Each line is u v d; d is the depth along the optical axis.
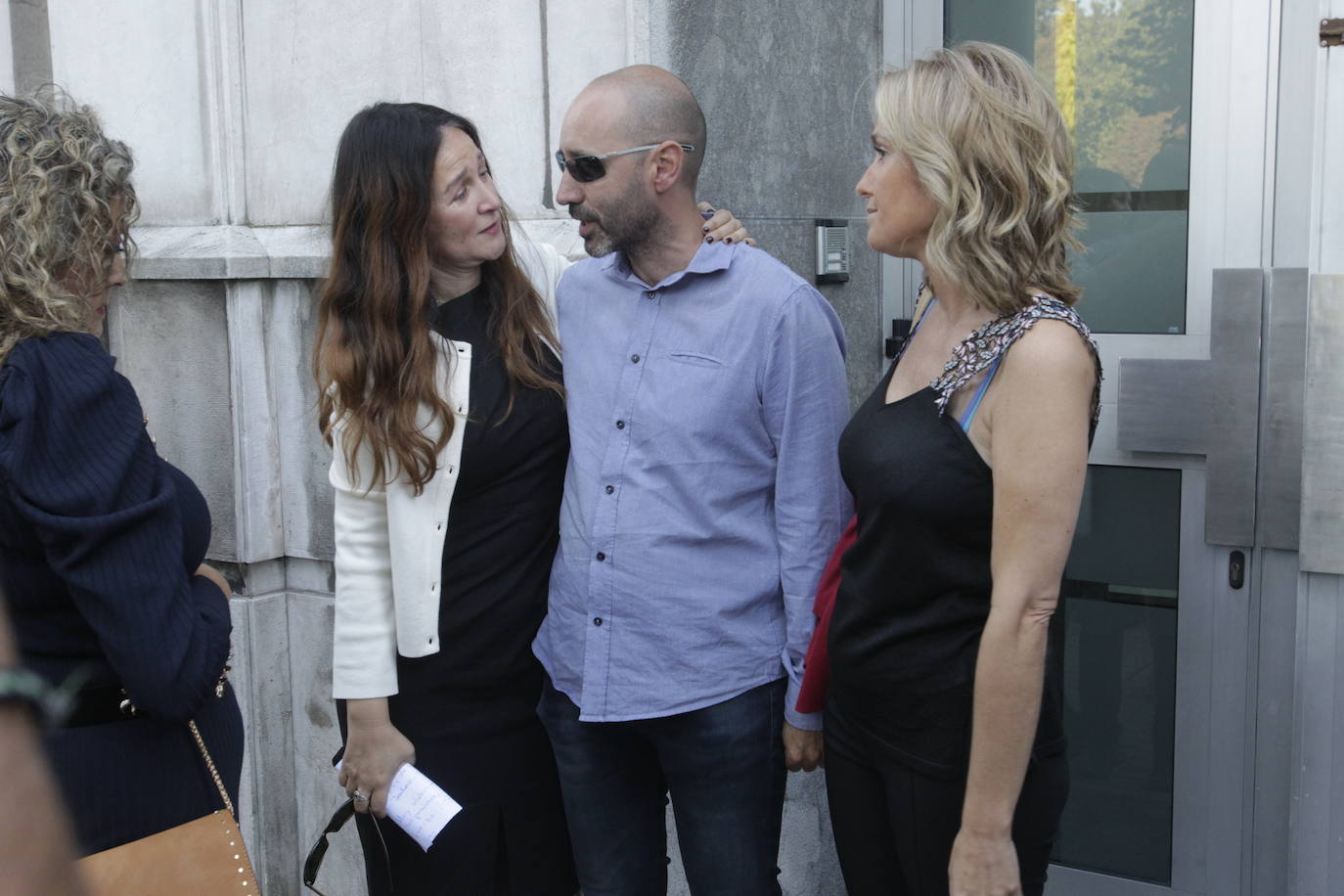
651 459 1.96
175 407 3.04
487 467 2.06
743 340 1.93
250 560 3.00
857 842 1.82
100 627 1.65
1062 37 2.74
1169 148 2.63
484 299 2.11
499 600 2.09
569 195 1.99
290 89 2.90
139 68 3.04
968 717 1.64
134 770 1.76
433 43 2.70
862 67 2.97
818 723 1.94
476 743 2.12
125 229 1.84
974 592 1.63
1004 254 1.58
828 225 2.84
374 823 2.15
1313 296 2.42
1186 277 2.64
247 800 3.07
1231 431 2.57
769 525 2.00
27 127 1.71
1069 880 2.88
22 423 1.60
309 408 2.92
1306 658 2.51
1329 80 2.41
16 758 0.56
